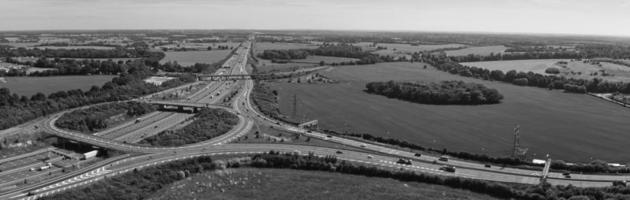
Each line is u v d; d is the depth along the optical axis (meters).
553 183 179.50
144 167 187.50
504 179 183.38
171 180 183.12
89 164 195.50
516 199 169.75
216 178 186.88
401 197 172.12
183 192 174.38
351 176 191.50
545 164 199.38
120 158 199.12
